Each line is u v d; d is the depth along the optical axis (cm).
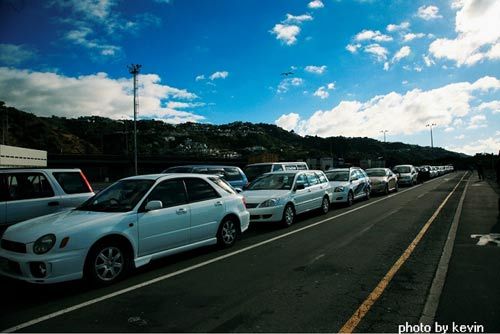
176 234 618
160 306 436
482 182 3017
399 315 400
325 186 1255
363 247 723
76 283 532
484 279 512
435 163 10438
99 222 520
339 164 5734
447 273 543
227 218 741
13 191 672
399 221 1035
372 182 1928
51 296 478
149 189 604
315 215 1207
